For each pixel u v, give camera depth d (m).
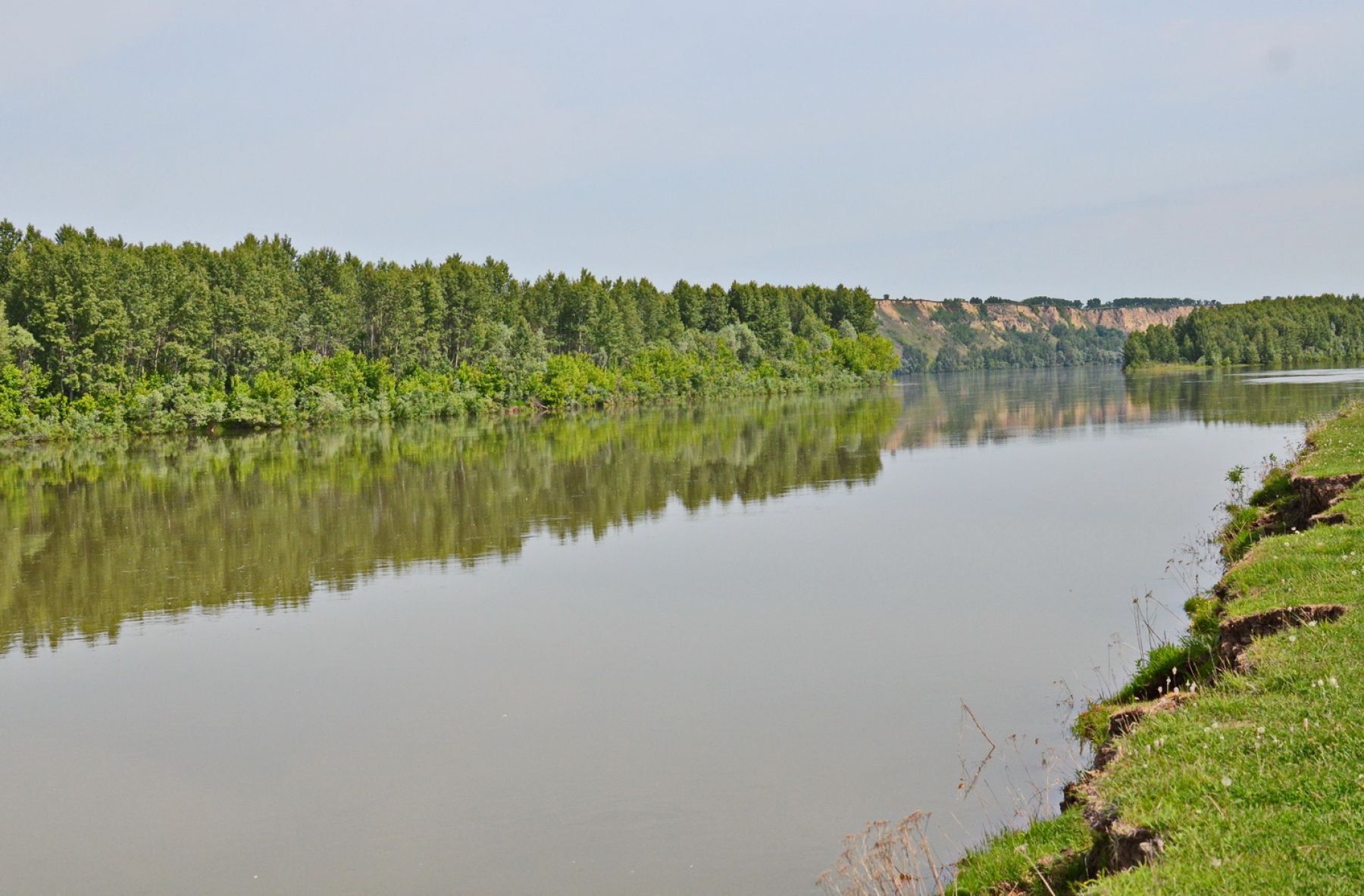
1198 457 53.97
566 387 127.81
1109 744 13.46
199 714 20.81
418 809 16.16
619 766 17.33
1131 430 71.38
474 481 55.62
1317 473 25.22
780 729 18.55
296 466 66.62
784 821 15.01
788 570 31.42
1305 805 9.10
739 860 13.98
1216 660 15.26
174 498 52.56
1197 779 9.98
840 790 15.86
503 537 38.81
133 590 31.91
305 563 35.25
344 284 125.75
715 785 16.38
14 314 97.88
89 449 83.62
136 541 40.34
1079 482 47.00
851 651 22.94
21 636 26.95
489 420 112.81
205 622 27.92
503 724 19.59
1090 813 10.41
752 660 22.73
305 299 124.25
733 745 17.98
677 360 148.50
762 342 175.12
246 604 29.67
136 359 103.38
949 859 13.08
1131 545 32.34
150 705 21.44
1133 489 44.31
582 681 21.84
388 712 20.53
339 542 38.78
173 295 102.31
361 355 116.38
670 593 29.11
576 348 155.00
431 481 56.25
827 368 173.88
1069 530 35.47
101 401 94.38
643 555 34.53
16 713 21.20
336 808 16.34
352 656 24.36
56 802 17.00
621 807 15.84
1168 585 26.92
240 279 113.75
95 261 96.44
